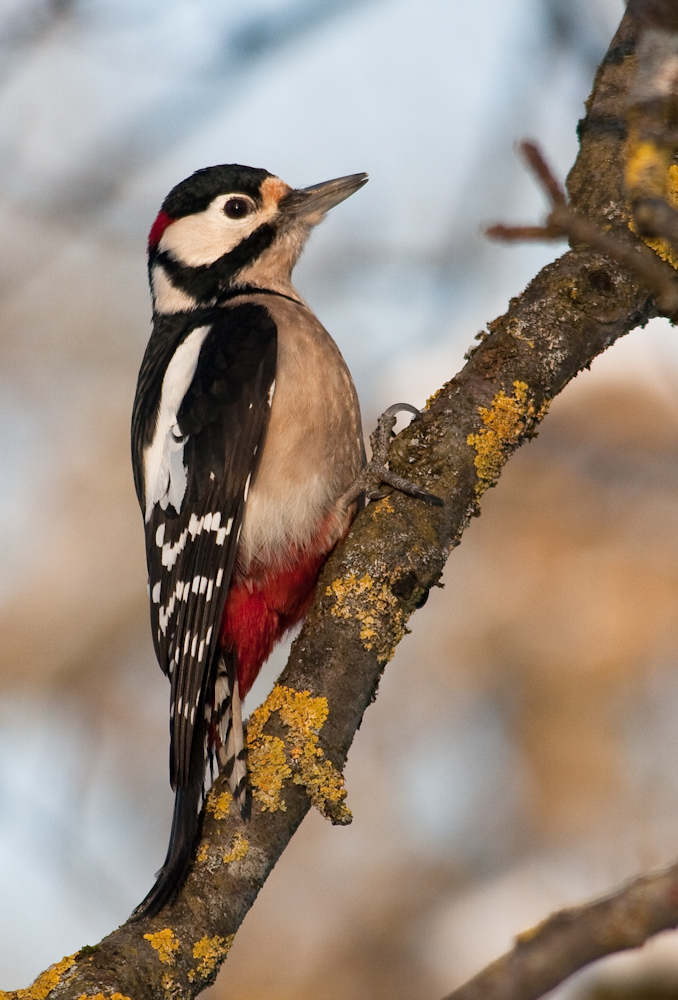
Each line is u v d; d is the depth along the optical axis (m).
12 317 16.20
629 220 7.76
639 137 7.82
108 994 5.99
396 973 12.09
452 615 12.73
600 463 12.66
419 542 7.33
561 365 7.64
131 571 15.30
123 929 6.39
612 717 11.95
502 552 12.62
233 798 6.83
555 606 12.30
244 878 6.64
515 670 12.33
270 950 12.45
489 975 4.56
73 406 16.09
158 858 13.63
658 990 6.41
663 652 11.94
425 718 12.84
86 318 16.36
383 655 7.20
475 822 12.45
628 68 8.20
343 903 12.58
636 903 4.54
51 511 15.65
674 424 12.66
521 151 6.23
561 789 11.97
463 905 12.18
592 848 11.78
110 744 14.55
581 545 12.41
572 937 4.55
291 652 7.29
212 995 12.28
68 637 14.96
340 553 7.42
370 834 12.80
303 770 6.88
